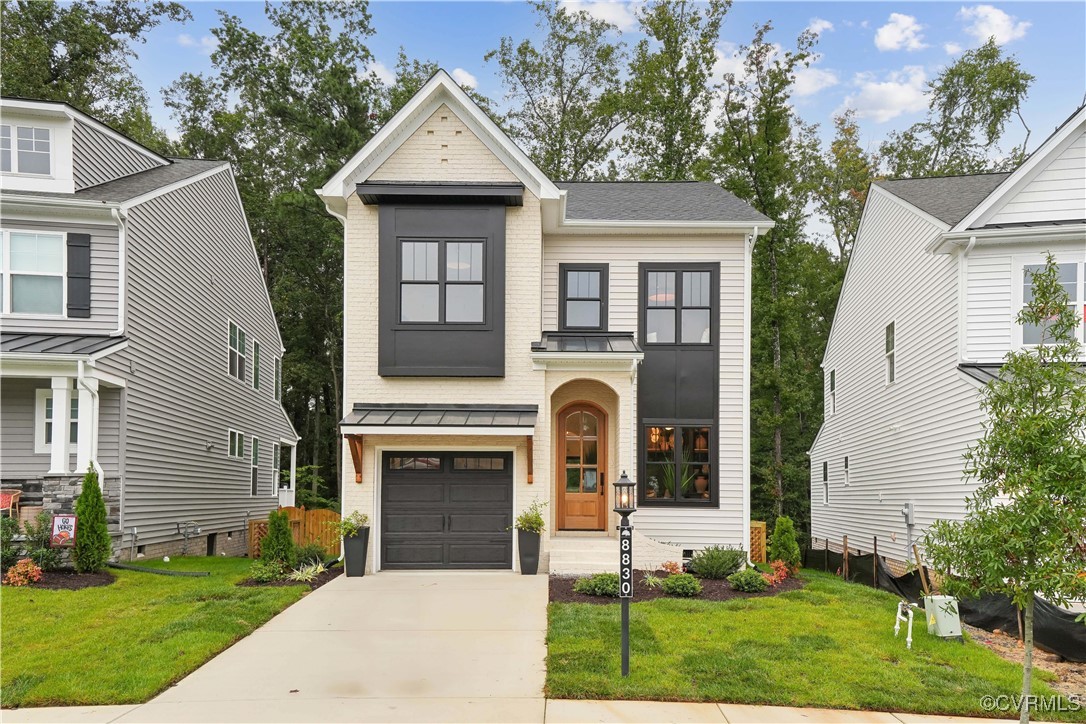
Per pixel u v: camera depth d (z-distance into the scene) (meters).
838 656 7.48
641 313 14.15
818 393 32.03
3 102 13.66
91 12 29.31
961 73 30.28
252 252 22.33
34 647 7.52
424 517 12.23
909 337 16.17
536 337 12.52
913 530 15.88
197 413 17.61
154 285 15.11
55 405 12.27
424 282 12.36
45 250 13.64
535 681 6.79
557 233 14.23
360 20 30.38
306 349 33.19
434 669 7.09
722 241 14.21
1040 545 5.71
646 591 10.53
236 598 9.72
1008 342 13.00
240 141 32.25
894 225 17.31
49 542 11.33
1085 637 8.67
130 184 15.57
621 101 28.72
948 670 7.20
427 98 12.44
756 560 14.75
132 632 8.03
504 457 12.38
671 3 27.25
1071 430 5.94
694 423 13.98
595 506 13.99
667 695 6.41
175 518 16.17
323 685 6.65
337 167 27.11
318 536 17.34
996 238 12.96
